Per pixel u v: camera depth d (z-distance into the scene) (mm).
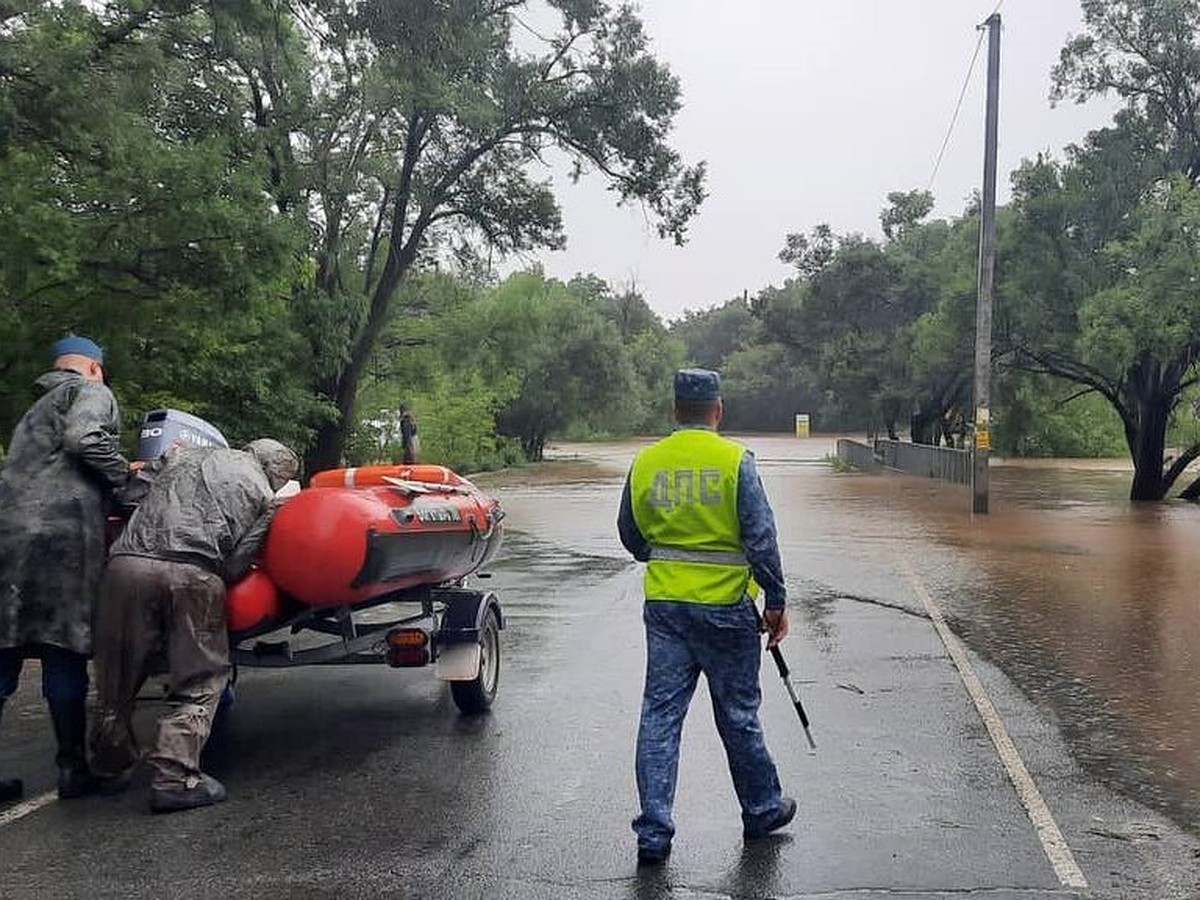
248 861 5121
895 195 47156
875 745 6902
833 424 91188
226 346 17250
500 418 52812
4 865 5098
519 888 4797
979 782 6207
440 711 7758
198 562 5945
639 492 5336
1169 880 4867
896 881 4848
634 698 8055
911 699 8070
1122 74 27953
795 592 13117
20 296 12227
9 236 11781
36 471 5941
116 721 6016
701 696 8070
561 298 54625
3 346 12469
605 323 55844
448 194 27281
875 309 45562
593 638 10359
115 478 6020
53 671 5949
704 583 5176
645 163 27016
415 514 6891
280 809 5812
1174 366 27969
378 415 34688
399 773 6379
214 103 17391
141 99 12617
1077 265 27062
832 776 6293
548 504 27312
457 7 14156
